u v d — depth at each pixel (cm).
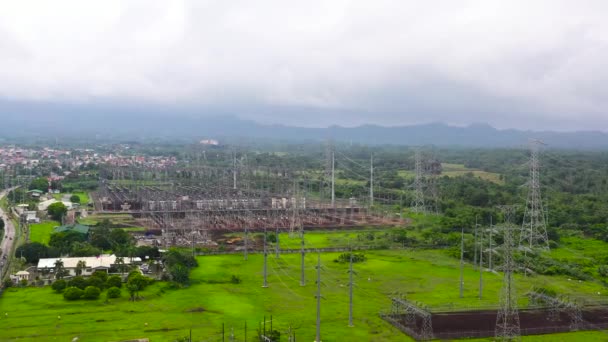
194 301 13162
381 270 16600
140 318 11862
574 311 12419
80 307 12519
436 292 14325
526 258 17562
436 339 10962
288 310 12650
